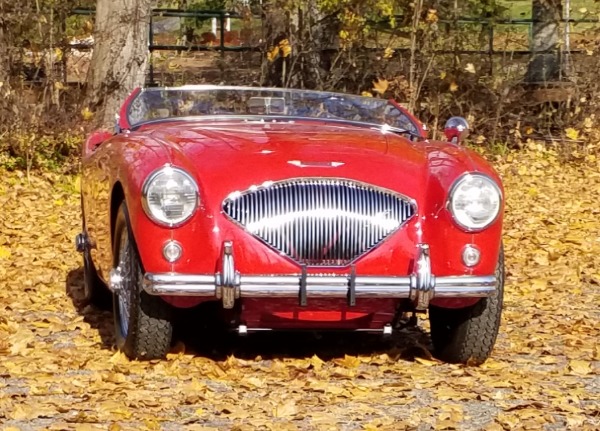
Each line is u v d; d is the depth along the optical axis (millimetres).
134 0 14906
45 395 5527
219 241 5762
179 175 5785
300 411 5289
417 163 6113
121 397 5457
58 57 14492
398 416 5238
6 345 6609
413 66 16094
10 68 14273
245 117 7285
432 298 5840
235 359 6270
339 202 5828
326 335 7125
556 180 15305
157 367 6043
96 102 14781
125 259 6258
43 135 14438
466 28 16938
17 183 13766
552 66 17641
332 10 15805
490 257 5934
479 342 6254
